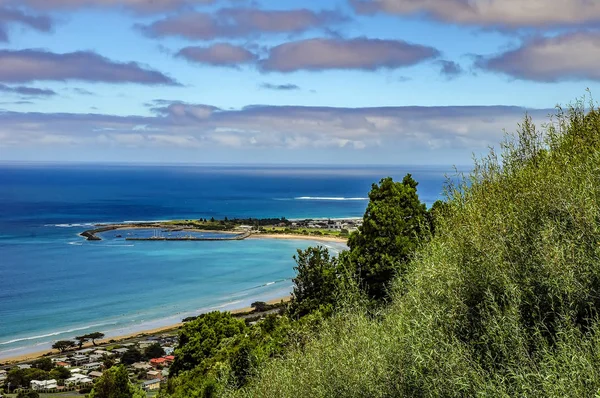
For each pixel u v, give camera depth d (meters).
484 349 6.94
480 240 7.89
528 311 7.02
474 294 7.63
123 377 38.94
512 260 7.52
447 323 7.38
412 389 7.34
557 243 6.95
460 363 6.52
